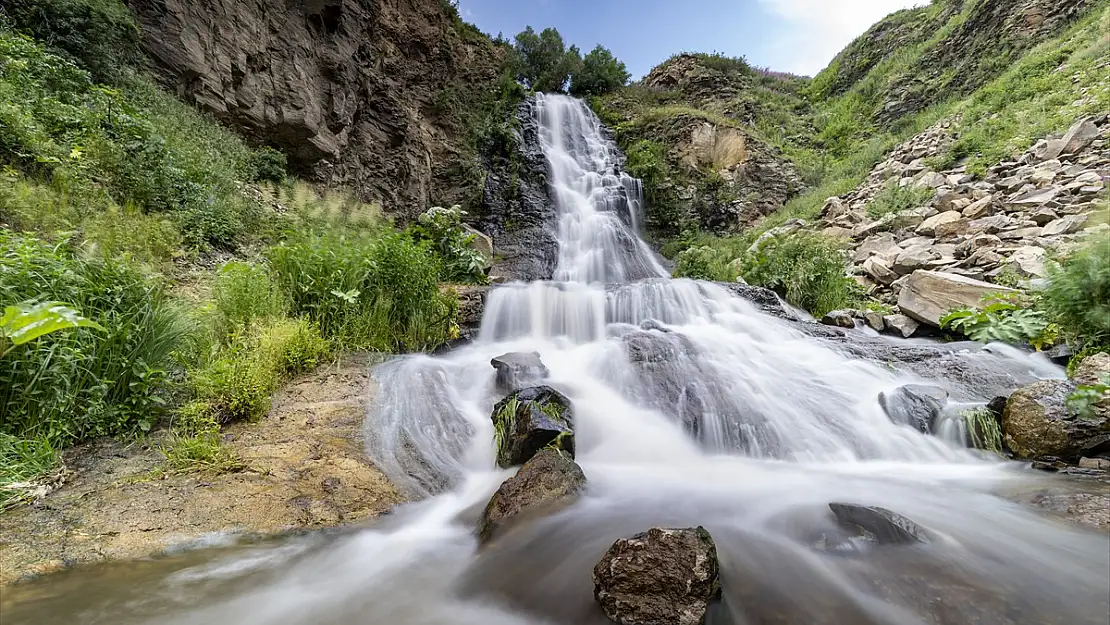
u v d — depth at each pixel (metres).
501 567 2.71
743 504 3.41
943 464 4.31
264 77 11.41
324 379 4.96
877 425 4.81
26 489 2.85
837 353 6.45
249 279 5.23
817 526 2.96
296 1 12.55
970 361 5.87
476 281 9.63
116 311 3.66
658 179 19.22
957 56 18.86
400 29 17.27
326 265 5.95
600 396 5.41
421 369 5.58
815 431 4.73
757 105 24.41
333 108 13.25
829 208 14.65
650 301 8.63
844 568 2.55
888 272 9.59
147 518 2.88
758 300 8.90
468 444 4.48
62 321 2.55
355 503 3.41
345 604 2.42
